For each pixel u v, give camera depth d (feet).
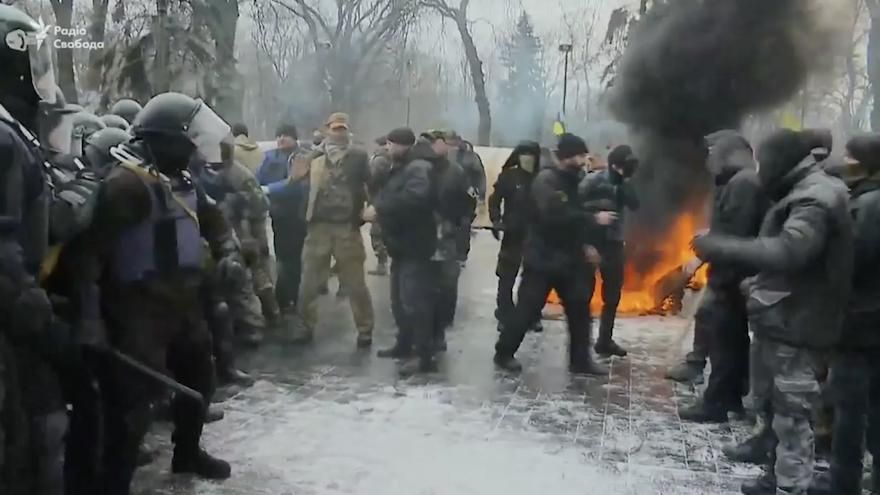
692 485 16.43
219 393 21.21
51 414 12.19
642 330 30.35
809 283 14.15
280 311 29.12
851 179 15.47
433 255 23.98
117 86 47.65
